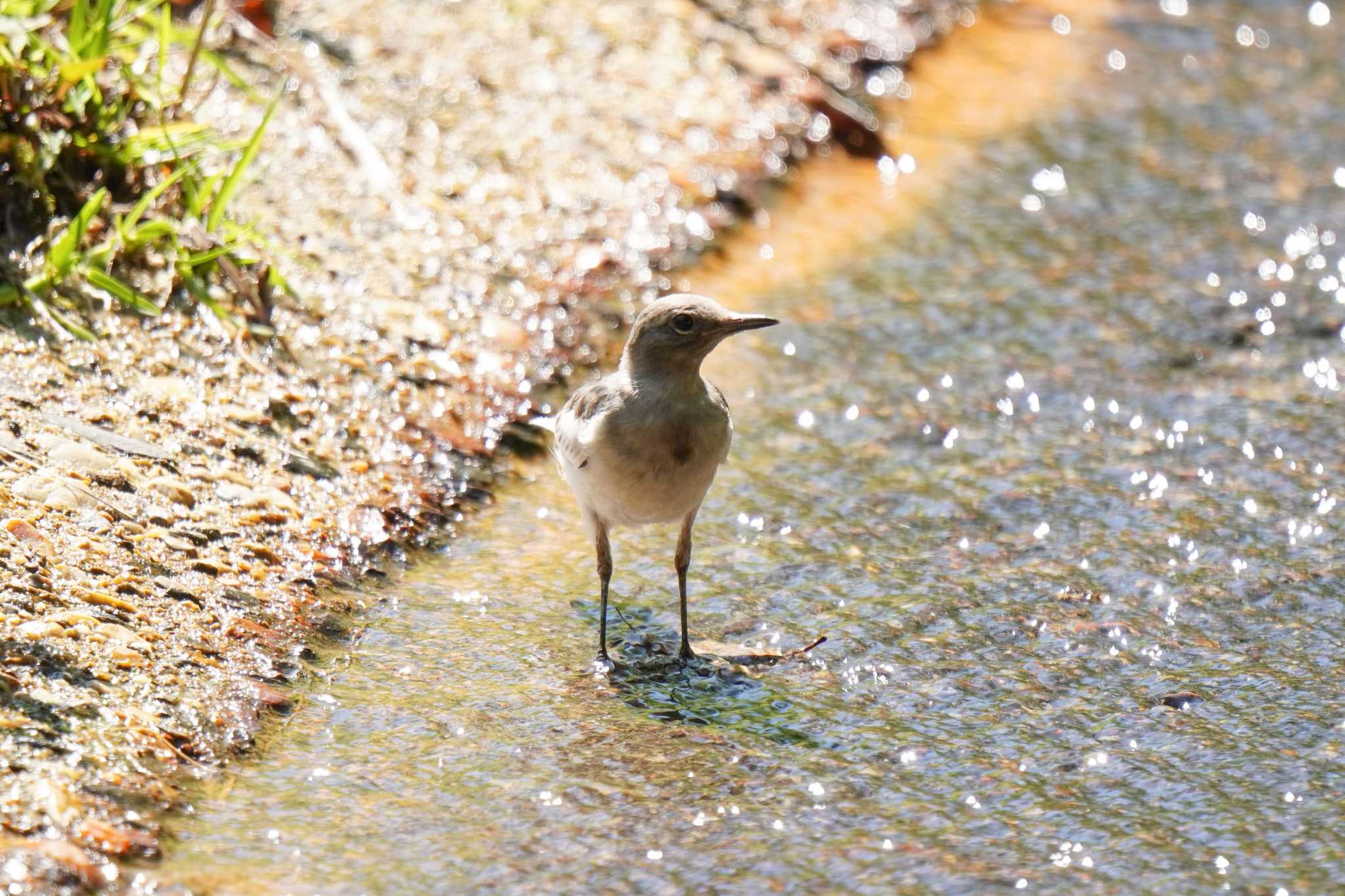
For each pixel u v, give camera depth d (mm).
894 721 9688
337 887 7926
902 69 20750
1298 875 8141
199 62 15969
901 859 8258
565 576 11531
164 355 12469
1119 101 20531
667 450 10188
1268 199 17922
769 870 8148
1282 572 11414
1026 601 11117
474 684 9977
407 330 13836
